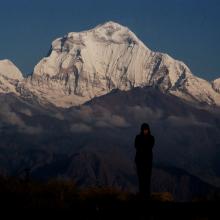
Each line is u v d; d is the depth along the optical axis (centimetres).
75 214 5794
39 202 7088
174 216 5478
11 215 6128
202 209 5528
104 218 5616
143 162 5466
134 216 5534
